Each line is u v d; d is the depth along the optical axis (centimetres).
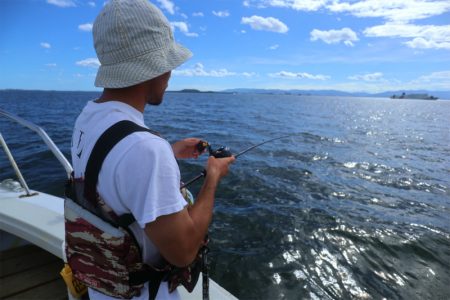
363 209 540
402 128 2084
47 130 1288
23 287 212
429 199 615
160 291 110
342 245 417
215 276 350
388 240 433
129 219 93
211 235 427
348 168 820
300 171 752
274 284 339
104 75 96
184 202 93
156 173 86
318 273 359
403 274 365
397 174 792
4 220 227
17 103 3319
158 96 107
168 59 100
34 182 628
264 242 415
